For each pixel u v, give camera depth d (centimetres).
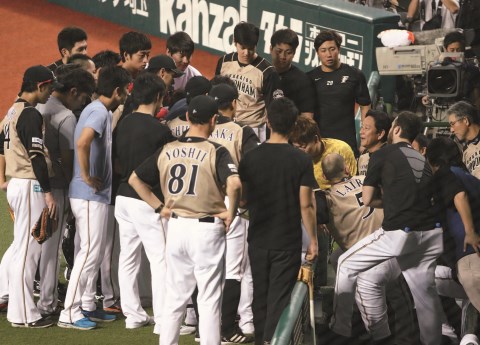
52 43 5384
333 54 3141
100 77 2525
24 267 2539
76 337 2508
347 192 2439
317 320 2531
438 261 2597
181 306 2242
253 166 2158
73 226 2820
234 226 2445
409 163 2306
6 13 5684
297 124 2473
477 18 4159
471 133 2708
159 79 2438
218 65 3122
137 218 2456
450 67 3297
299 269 2184
